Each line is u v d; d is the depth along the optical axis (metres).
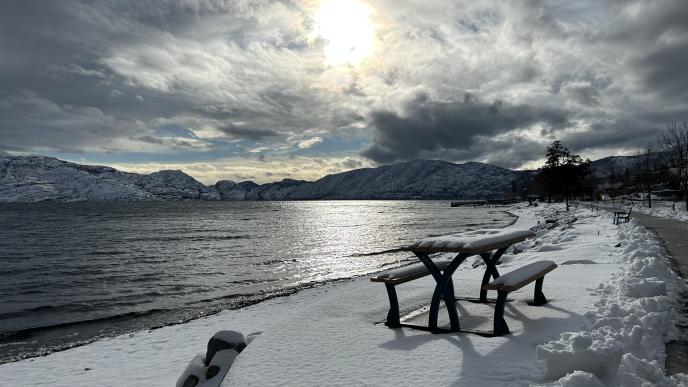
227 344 5.83
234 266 26.02
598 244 15.70
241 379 4.70
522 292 8.02
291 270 24.19
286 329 6.41
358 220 80.25
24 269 25.83
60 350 10.84
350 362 4.98
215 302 16.50
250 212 131.12
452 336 5.68
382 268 24.08
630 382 3.98
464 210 121.94
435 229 53.34
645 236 14.38
